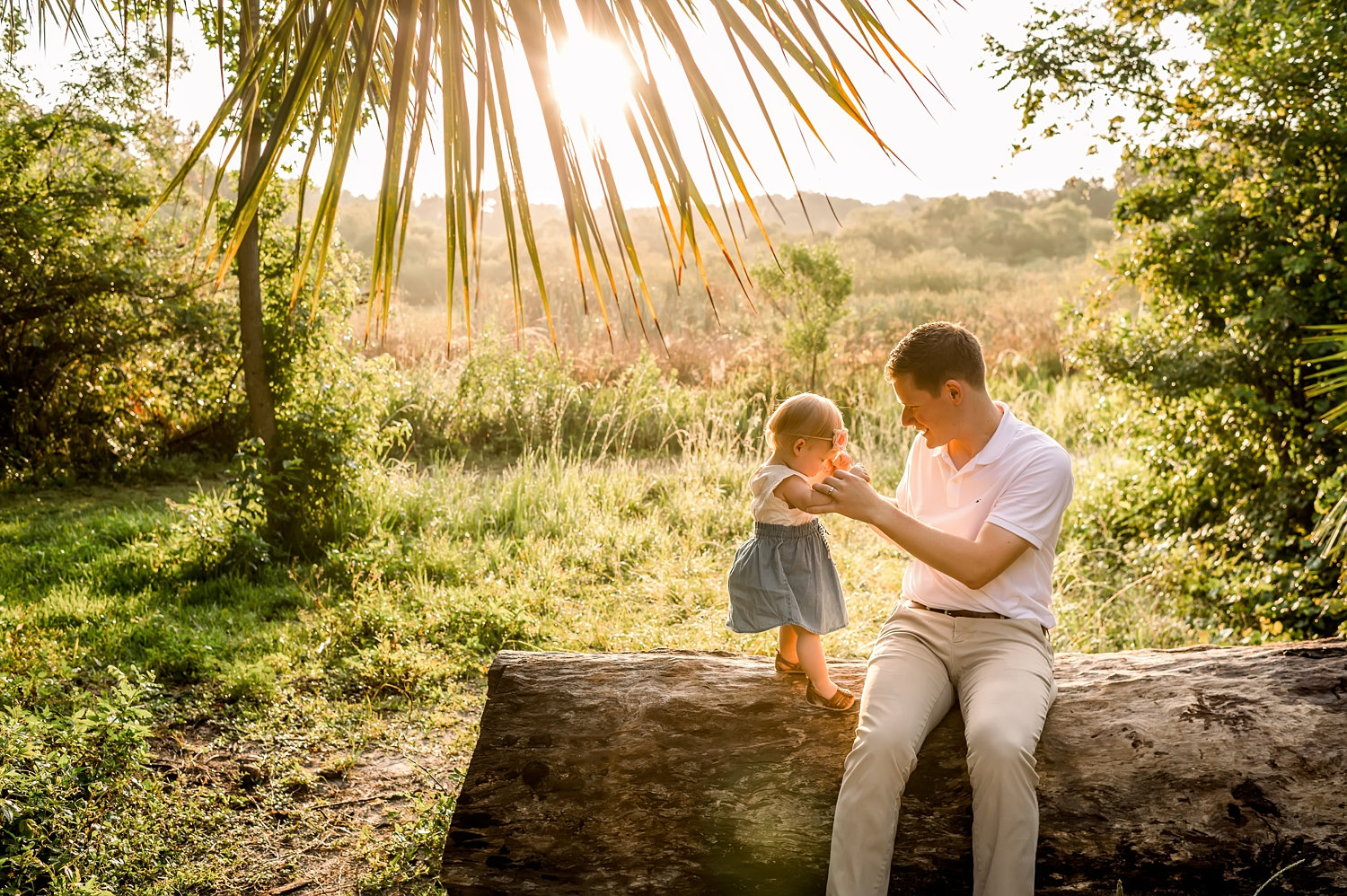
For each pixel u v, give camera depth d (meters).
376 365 7.57
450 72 1.85
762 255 12.47
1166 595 5.89
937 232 38.03
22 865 3.05
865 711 2.36
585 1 1.74
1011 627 2.43
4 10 2.91
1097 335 6.53
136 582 6.02
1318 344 5.21
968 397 2.50
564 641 5.32
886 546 7.16
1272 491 5.51
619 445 10.30
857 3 1.87
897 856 2.44
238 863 3.29
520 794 2.60
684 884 2.54
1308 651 2.61
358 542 6.58
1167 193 5.94
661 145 1.77
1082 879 2.36
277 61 2.04
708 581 6.33
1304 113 5.28
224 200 6.09
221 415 9.88
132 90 8.52
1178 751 2.41
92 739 3.77
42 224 8.62
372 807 3.69
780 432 2.60
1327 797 2.29
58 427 9.23
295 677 4.73
